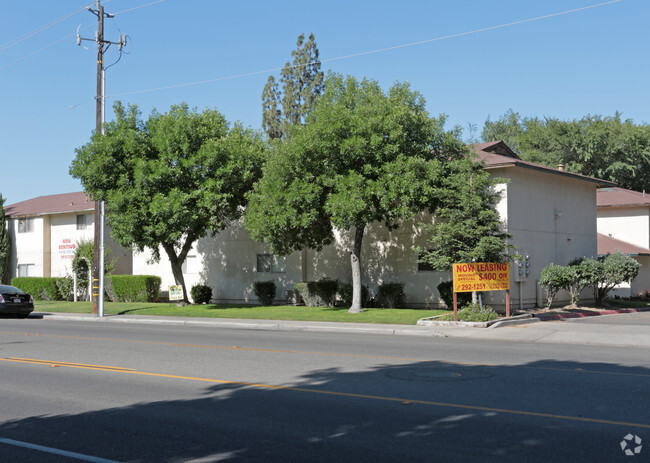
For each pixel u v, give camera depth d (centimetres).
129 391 952
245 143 2811
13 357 1355
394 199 2150
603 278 2702
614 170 5069
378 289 2828
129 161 2714
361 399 859
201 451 627
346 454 604
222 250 3503
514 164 2448
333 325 2119
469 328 1944
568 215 2953
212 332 1997
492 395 872
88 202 4284
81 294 3991
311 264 3170
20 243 4562
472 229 2114
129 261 4225
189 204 2680
